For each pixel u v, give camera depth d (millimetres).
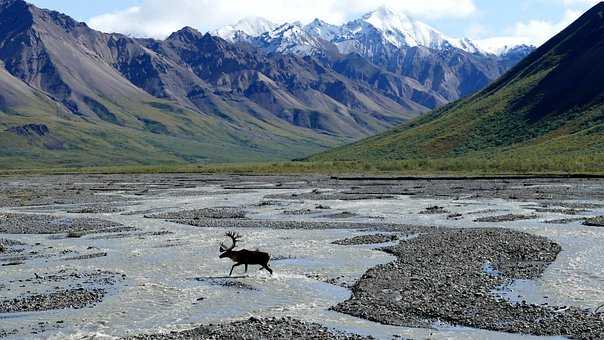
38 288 27500
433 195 78625
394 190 88875
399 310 23031
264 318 21953
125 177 146500
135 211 63125
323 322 21828
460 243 37562
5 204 73000
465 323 21328
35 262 34125
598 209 59312
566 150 167250
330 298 25234
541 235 41906
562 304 23609
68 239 43250
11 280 29281
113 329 21312
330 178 126438
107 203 73125
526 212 57344
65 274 30531
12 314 23344
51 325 21812
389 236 41656
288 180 122688
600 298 24406
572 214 55250
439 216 55188
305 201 72688
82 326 21703
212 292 26453
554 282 27188
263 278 29188
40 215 59406
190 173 161000
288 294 25984
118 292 26562
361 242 39844
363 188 94500
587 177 109750
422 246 37000
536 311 22422
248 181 120562
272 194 85000
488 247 36125
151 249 38156
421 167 153125
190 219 54750
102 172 174250
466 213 57375
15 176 162125
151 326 21625
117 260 34312
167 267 32094
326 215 57219
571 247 36344
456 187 92875
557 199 70625
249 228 48094
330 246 38594
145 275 30156
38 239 43625
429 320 21844
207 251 37094
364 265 32125
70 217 57594
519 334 20172
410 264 31641
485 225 48531
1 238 44375
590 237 40469
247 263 29906
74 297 25500
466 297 24562
